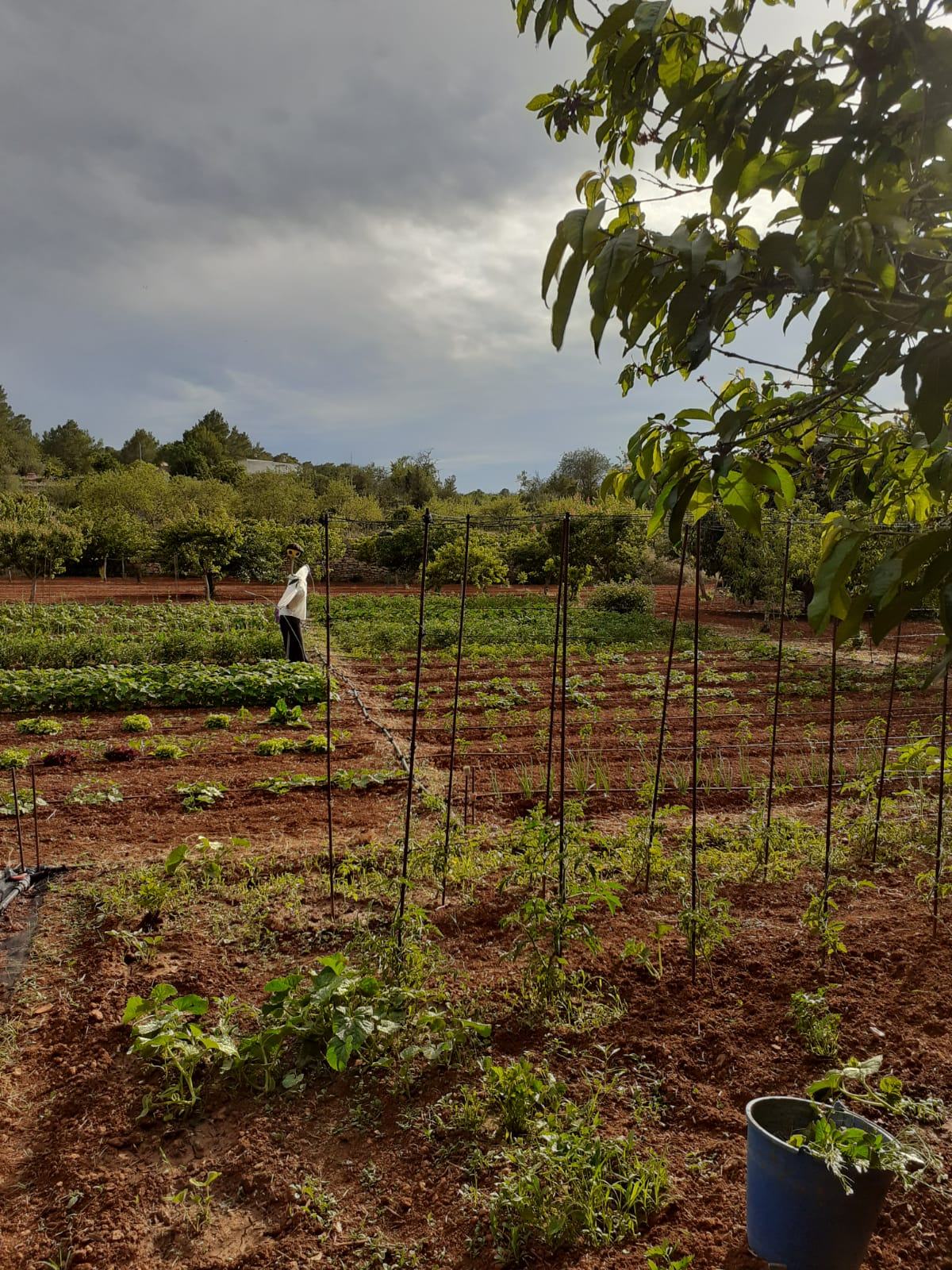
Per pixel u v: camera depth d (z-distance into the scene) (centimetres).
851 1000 388
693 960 414
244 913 497
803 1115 260
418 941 435
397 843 597
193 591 3266
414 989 398
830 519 199
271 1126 327
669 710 1129
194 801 717
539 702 1204
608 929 468
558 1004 392
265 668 1326
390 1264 266
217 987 420
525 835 539
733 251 153
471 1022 355
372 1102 338
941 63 138
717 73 164
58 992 421
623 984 411
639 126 200
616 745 938
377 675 1445
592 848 592
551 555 2431
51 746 942
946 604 140
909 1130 258
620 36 174
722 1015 383
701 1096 332
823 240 146
